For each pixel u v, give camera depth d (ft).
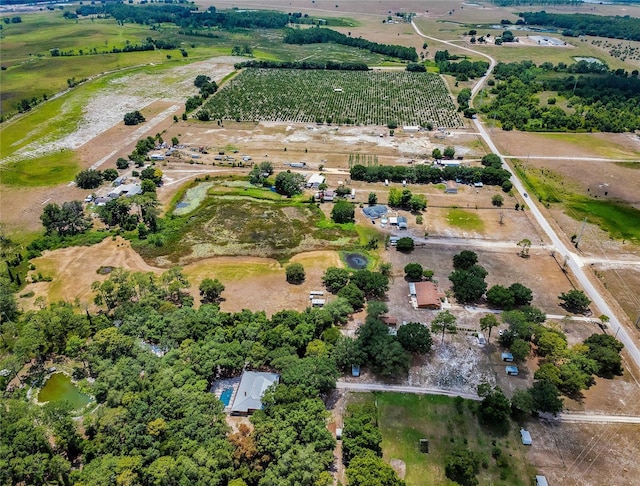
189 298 353.31
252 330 310.24
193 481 219.00
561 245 435.53
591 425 264.72
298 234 451.94
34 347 297.74
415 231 459.32
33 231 460.96
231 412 271.49
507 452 250.16
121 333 306.35
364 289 367.86
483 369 303.48
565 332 332.80
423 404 278.67
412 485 234.79
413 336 306.55
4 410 250.57
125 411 248.32
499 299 349.00
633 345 322.14
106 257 417.90
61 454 248.11
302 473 219.82
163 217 479.82
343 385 291.99
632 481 236.02
